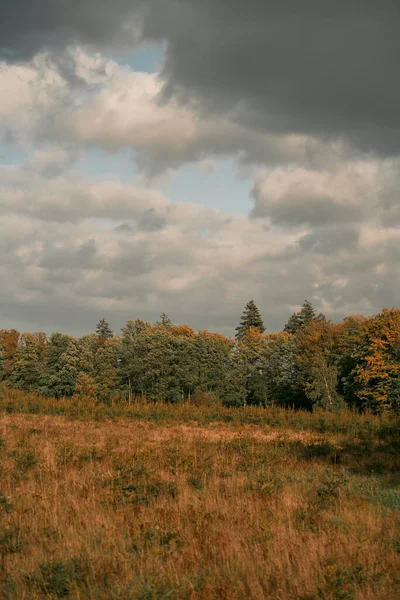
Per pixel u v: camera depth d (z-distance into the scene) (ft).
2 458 57.41
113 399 152.66
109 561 26.58
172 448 69.82
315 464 65.92
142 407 140.77
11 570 26.18
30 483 45.19
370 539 31.27
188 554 28.53
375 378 194.08
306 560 26.89
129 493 41.91
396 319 193.57
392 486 52.80
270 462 63.67
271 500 41.57
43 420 110.83
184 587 23.44
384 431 101.60
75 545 29.14
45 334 330.13
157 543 29.96
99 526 32.60
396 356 188.75
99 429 100.99
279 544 29.45
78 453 62.18
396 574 25.88
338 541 30.25
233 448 75.31
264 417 133.90
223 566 26.58
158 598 22.61
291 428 122.21
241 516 36.09
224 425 124.26
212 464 59.88
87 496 41.83
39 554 28.27
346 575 25.05
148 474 50.03
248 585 24.00
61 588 24.07
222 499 41.39
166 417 133.80
